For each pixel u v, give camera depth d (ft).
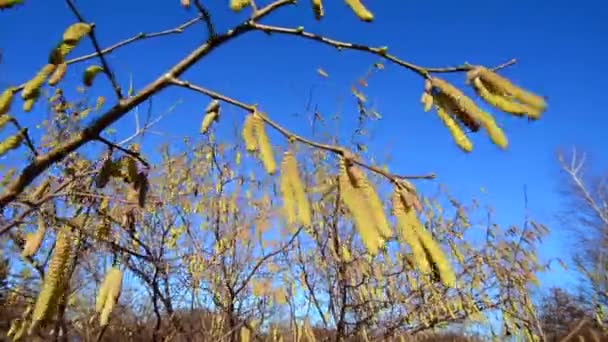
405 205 5.63
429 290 20.20
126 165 8.54
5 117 6.64
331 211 19.80
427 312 20.54
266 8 6.52
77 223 8.75
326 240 20.18
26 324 12.30
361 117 21.66
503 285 21.86
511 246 22.31
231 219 21.30
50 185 10.11
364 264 19.88
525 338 21.65
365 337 19.79
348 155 5.71
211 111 7.43
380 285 20.49
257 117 6.05
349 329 21.06
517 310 21.80
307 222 5.63
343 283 20.18
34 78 6.64
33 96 6.62
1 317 15.25
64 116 14.89
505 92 5.84
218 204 21.34
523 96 5.84
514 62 6.10
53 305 7.27
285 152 5.91
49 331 15.53
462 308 20.81
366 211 5.45
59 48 6.61
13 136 6.72
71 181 9.48
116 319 19.51
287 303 19.92
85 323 17.08
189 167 21.35
